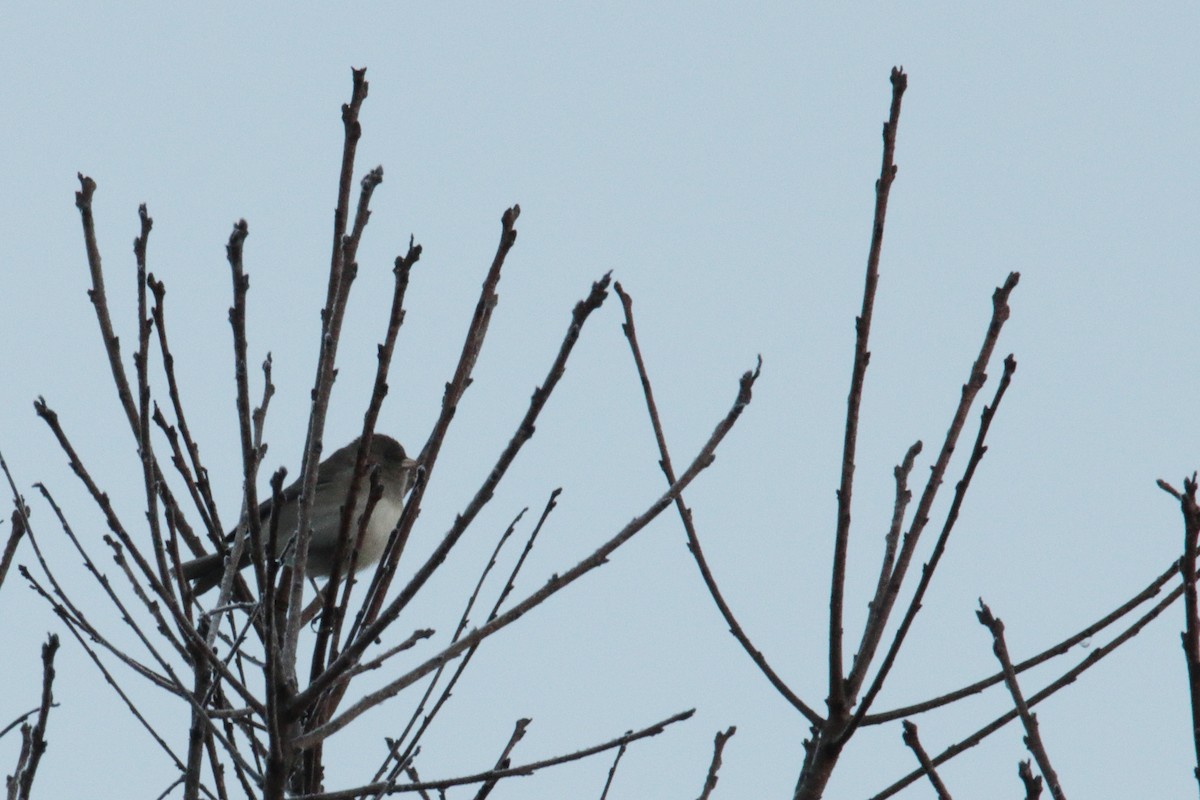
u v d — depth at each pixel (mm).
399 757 8086
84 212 7637
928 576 7453
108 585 7496
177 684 7371
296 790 7695
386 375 7273
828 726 7812
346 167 7238
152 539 7379
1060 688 8148
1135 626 8297
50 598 7520
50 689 6582
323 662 7531
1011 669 6418
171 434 8375
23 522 7977
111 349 7641
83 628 7555
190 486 8359
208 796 7625
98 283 7633
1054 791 6062
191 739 7336
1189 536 5996
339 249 7195
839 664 7887
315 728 7402
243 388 6840
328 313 7141
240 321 6746
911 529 7934
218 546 8258
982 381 8070
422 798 8070
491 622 6961
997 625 6574
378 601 8000
